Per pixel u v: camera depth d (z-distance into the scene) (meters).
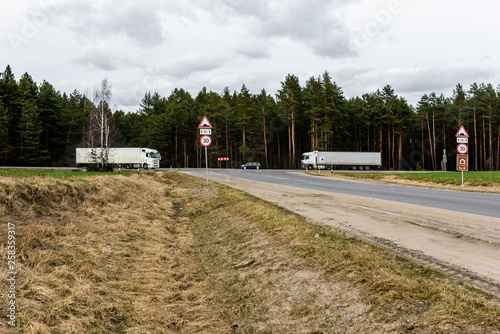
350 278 4.35
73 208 9.47
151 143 71.75
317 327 3.59
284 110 63.88
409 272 4.34
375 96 77.06
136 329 3.91
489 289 3.72
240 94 78.19
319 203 11.70
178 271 6.20
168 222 10.80
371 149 77.50
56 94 76.94
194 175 31.42
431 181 26.44
